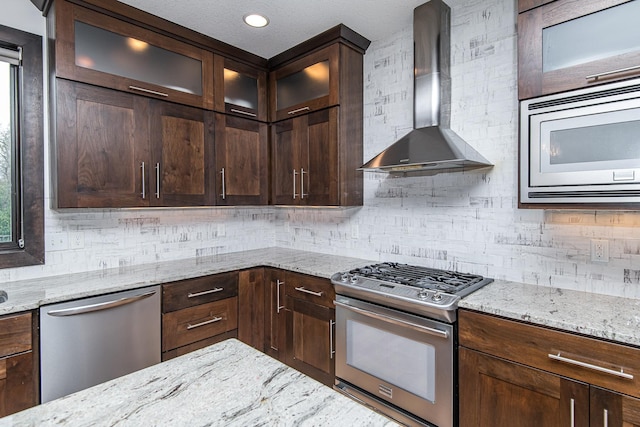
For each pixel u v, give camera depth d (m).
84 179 2.00
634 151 1.33
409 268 2.29
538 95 1.55
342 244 2.88
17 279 2.04
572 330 1.32
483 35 2.05
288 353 2.54
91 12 2.01
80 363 1.81
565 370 1.34
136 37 2.20
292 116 2.78
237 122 2.76
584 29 1.44
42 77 2.09
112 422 0.74
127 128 2.16
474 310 1.59
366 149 2.68
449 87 2.18
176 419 0.75
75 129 1.97
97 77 2.04
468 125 2.12
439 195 2.28
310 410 0.79
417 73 2.17
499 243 2.03
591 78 1.42
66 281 2.03
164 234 2.70
